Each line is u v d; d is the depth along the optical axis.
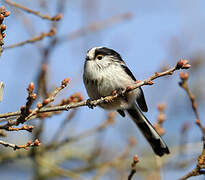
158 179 9.80
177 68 7.10
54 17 9.54
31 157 11.14
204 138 7.51
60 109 7.54
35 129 10.83
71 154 13.34
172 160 11.57
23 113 6.77
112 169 12.14
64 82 6.98
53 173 12.30
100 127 11.02
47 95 9.73
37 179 12.16
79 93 8.87
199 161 7.29
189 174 7.33
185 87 7.91
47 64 10.29
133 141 11.78
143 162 12.02
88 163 12.93
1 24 7.14
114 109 10.84
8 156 11.20
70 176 11.43
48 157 12.82
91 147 13.82
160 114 10.47
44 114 9.01
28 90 6.61
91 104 7.87
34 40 9.18
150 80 7.43
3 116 7.14
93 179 11.22
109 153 13.58
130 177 8.05
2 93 7.24
